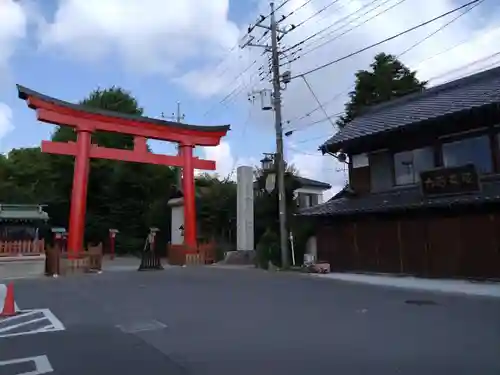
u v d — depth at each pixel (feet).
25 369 18.43
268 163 95.76
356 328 25.49
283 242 72.08
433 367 17.79
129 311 33.04
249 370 17.63
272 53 73.87
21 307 36.09
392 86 92.48
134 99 141.69
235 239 111.34
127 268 85.40
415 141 58.13
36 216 84.99
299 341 22.47
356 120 70.64
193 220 91.76
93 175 120.98
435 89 64.49
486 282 46.60
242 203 96.22
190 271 74.13
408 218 55.77
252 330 25.35
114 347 21.91
